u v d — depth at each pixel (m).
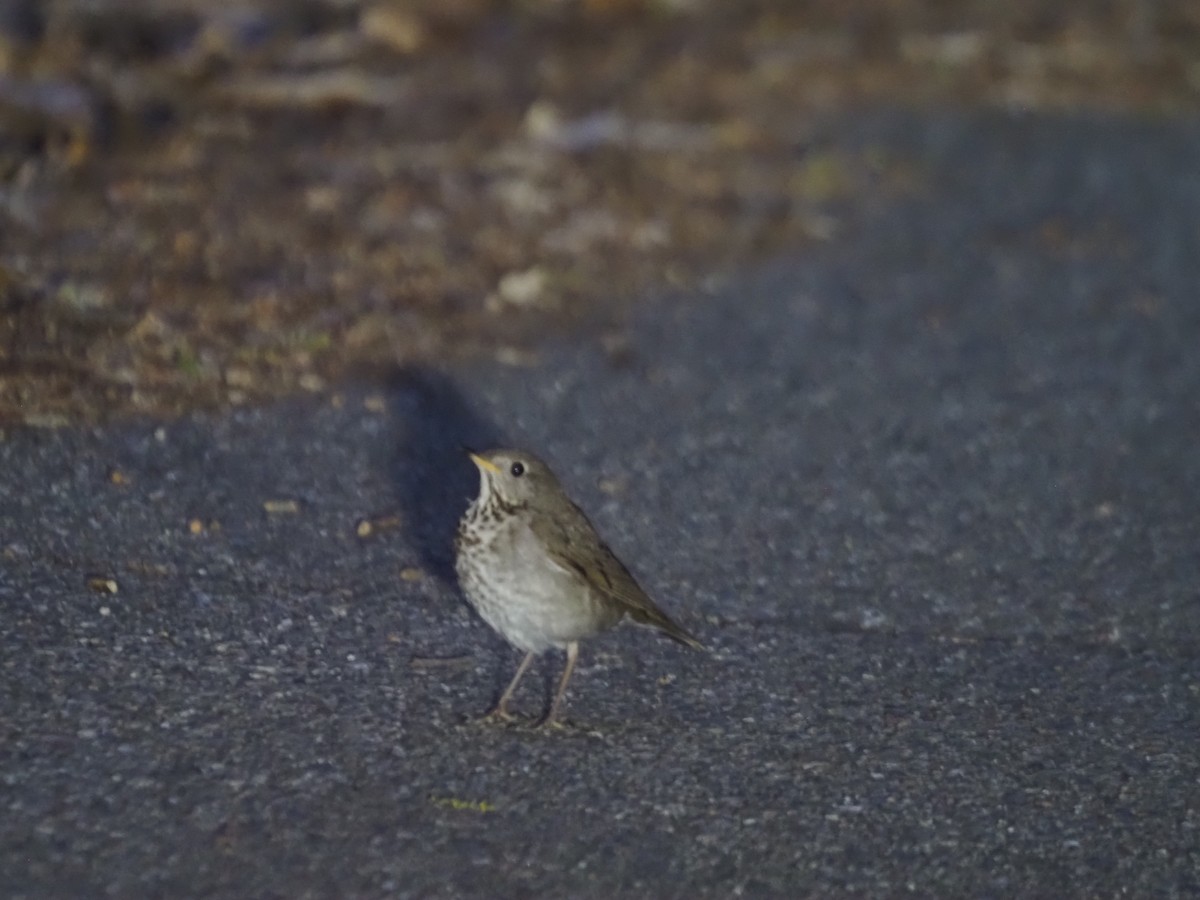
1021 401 15.32
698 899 7.99
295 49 21.55
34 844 7.83
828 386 15.23
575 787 8.86
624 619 10.12
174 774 8.54
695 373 15.12
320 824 8.27
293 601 10.52
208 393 13.11
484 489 9.63
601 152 20.62
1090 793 9.24
